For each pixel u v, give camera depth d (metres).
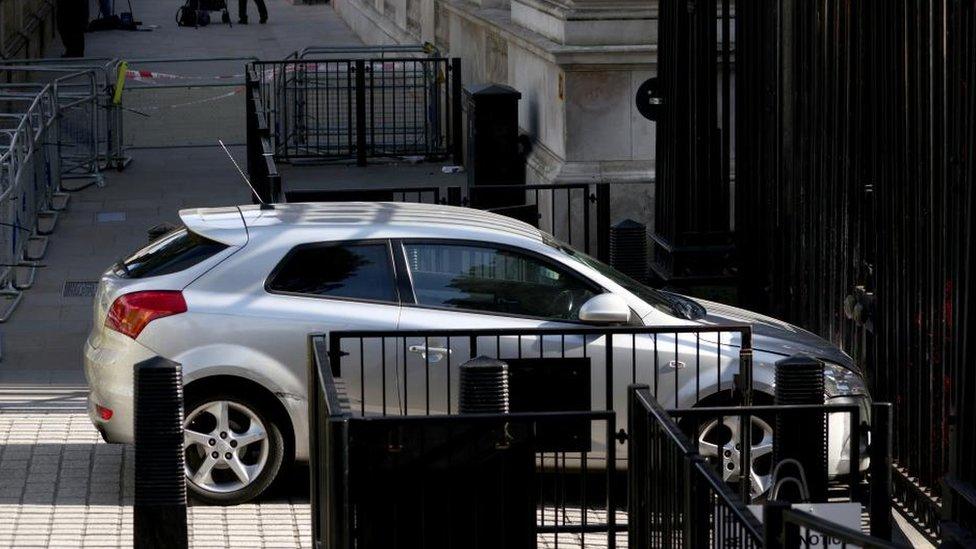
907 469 11.55
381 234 11.80
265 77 29.41
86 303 18.72
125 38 49.22
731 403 11.68
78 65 31.38
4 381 15.50
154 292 11.59
